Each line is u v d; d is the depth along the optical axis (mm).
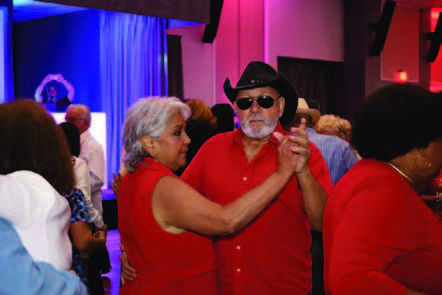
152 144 1535
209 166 2010
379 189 1130
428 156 1211
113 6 6055
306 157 1577
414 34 12391
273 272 1843
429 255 1114
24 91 8500
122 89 7473
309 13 10734
